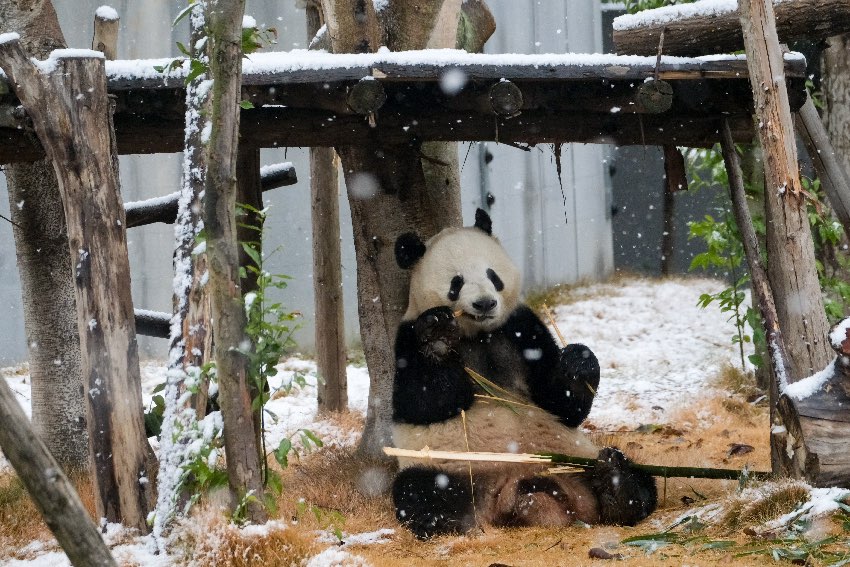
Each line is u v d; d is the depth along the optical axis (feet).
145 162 54.65
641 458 29.71
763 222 37.60
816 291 23.72
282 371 51.03
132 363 22.79
